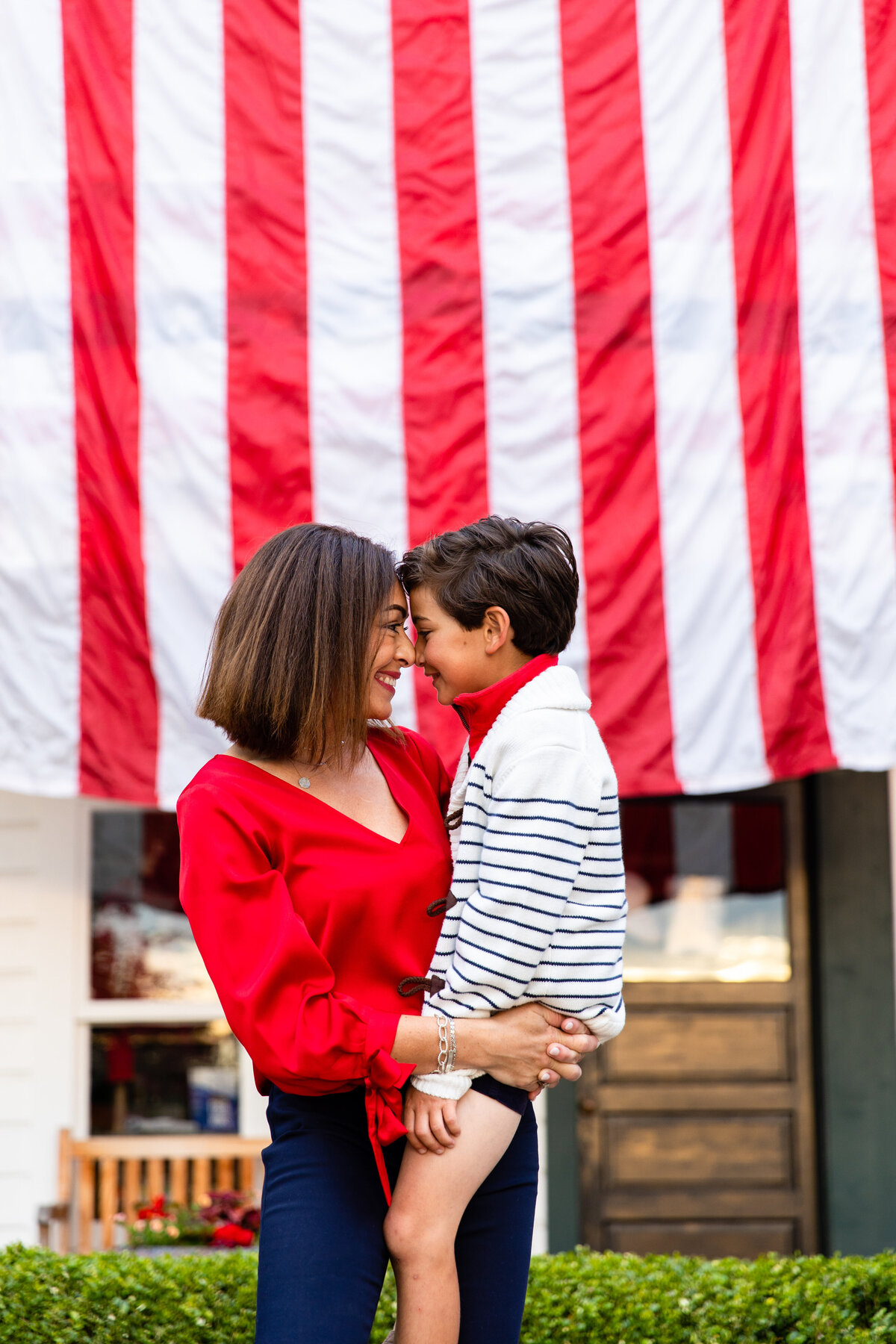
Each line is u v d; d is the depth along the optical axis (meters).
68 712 4.29
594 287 4.39
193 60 4.41
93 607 4.30
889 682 4.32
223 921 1.77
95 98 4.38
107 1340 2.87
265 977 1.71
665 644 4.32
